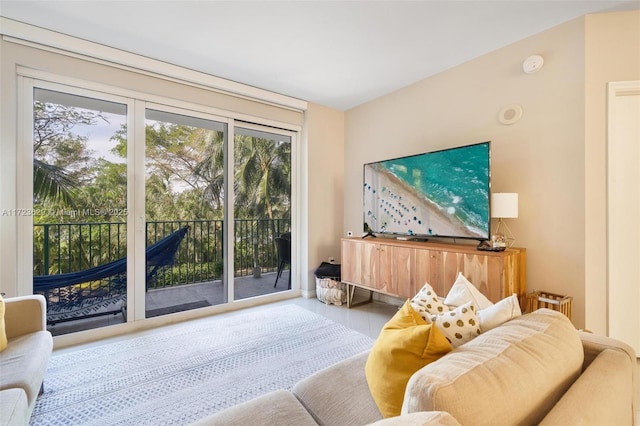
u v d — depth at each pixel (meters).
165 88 2.98
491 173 2.69
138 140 2.86
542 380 0.77
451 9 2.14
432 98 3.18
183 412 1.66
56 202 2.54
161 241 3.04
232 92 3.39
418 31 2.40
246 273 3.65
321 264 3.95
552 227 2.38
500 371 0.73
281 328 2.84
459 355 0.81
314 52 2.71
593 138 2.21
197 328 2.84
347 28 2.36
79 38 2.47
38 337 1.69
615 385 0.83
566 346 0.92
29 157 2.40
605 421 0.72
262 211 3.77
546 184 2.41
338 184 4.25
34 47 2.37
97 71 2.63
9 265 2.28
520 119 2.54
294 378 2.00
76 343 2.51
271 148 3.85
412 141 3.38
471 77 2.85
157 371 2.07
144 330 2.80
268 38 2.49
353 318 3.14
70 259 2.61
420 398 0.66
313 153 4.00
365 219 3.70
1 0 2.00
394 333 1.11
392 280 3.03
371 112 3.88
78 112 2.62
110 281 2.76
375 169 3.56
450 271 2.54
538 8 2.14
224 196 3.44
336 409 1.11
